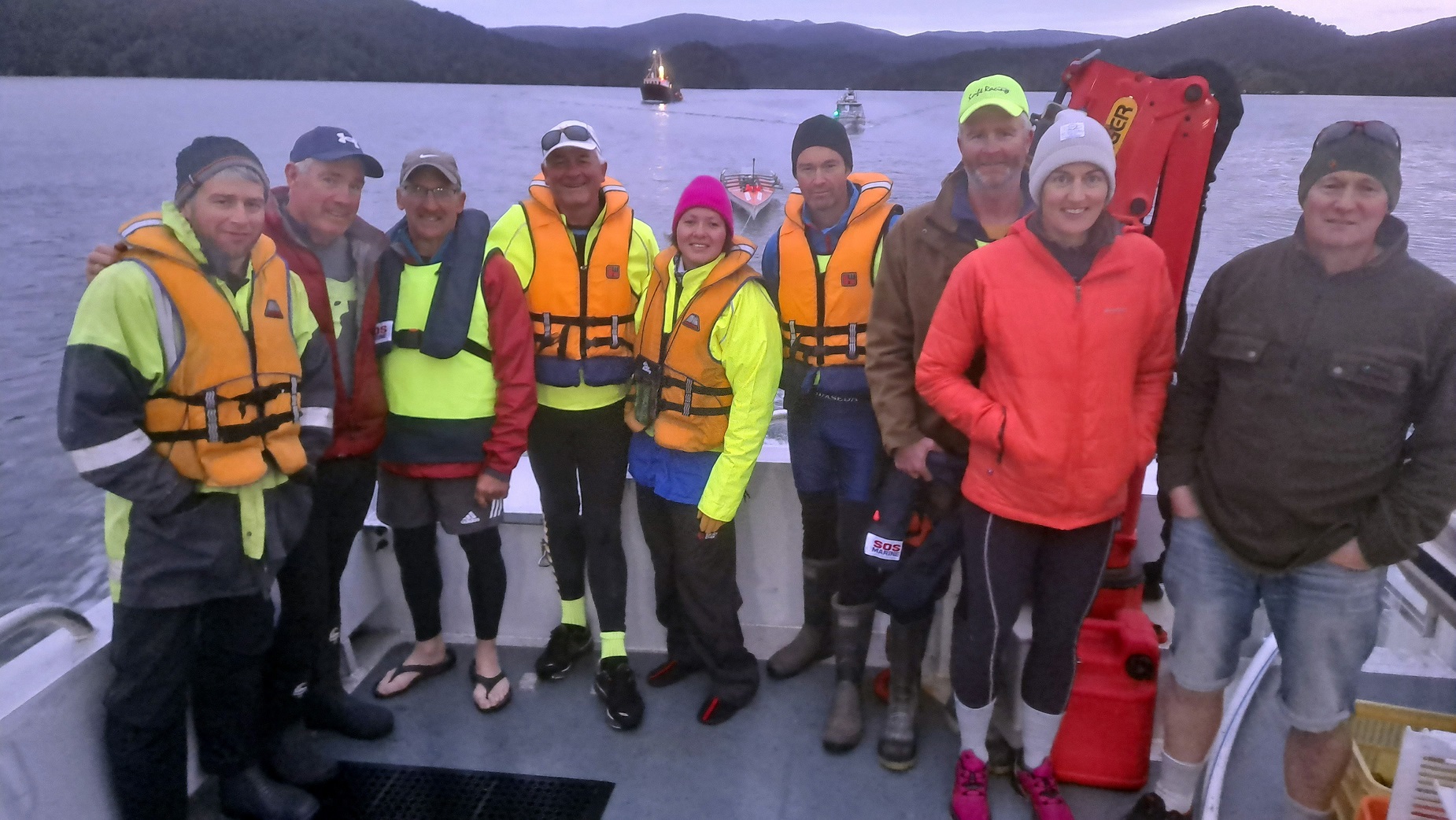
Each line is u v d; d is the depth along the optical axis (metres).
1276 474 1.35
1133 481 1.80
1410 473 1.27
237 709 1.70
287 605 1.81
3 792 1.39
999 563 1.56
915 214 1.68
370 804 1.83
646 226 2.02
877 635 2.29
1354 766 1.54
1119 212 1.84
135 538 1.42
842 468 1.96
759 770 1.95
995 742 1.90
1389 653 2.23
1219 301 1.43
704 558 1.96
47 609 1.48
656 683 2.23
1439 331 1.22
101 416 1.31
